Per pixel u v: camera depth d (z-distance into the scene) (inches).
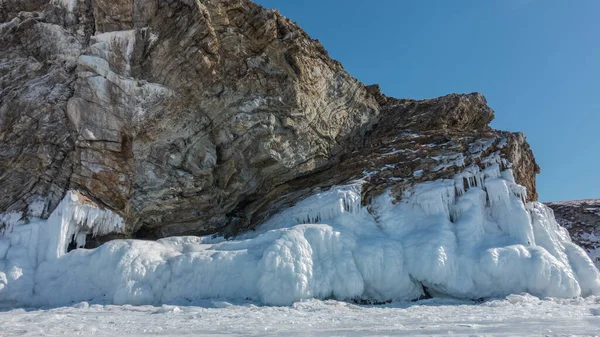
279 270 481.7
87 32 657.6
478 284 502.9
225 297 491.2
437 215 586.2
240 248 552.4
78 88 616.7
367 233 577.6
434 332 269.4
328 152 760.3
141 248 540.4
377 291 511.2
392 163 695.1
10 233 573.0
